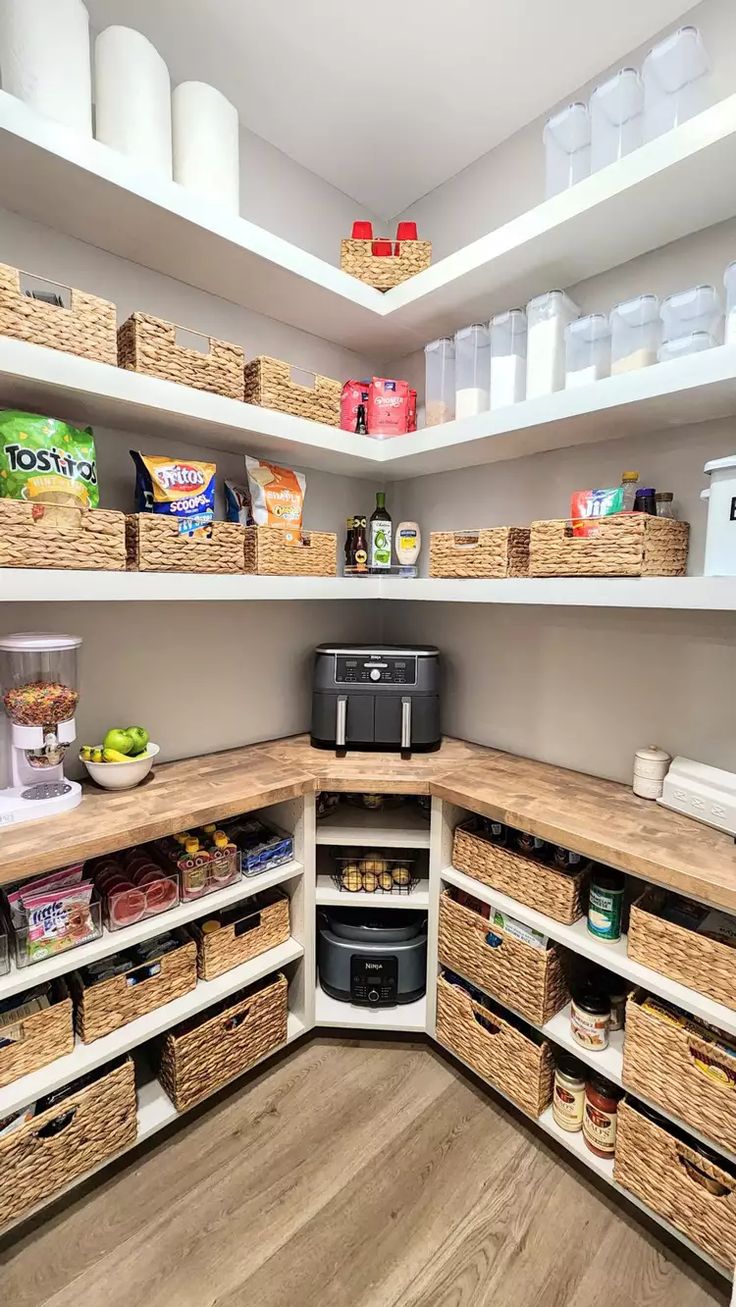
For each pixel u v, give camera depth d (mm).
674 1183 1176
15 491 1197
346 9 1380
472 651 2039
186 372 1410
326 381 1736
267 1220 1279
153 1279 1168
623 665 1642
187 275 1595
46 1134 1251
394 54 1505
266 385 1581
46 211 1311
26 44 1115
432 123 1742
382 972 1753
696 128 1121
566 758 1783
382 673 1848
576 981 1529
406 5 1368
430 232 2053
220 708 1896
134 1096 1342
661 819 1388
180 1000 1455
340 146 1838
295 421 1642
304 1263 1200
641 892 1598
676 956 1181
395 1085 1633
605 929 1331
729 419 1397
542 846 1590
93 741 1622
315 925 1766
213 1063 1482
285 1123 1510
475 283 1627
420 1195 1338
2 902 1296
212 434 1593
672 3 1364
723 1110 1097
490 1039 1522
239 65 1543
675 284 1442
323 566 1754
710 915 1315
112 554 1296
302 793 1606
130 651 1673
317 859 1976
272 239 1502
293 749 1927
